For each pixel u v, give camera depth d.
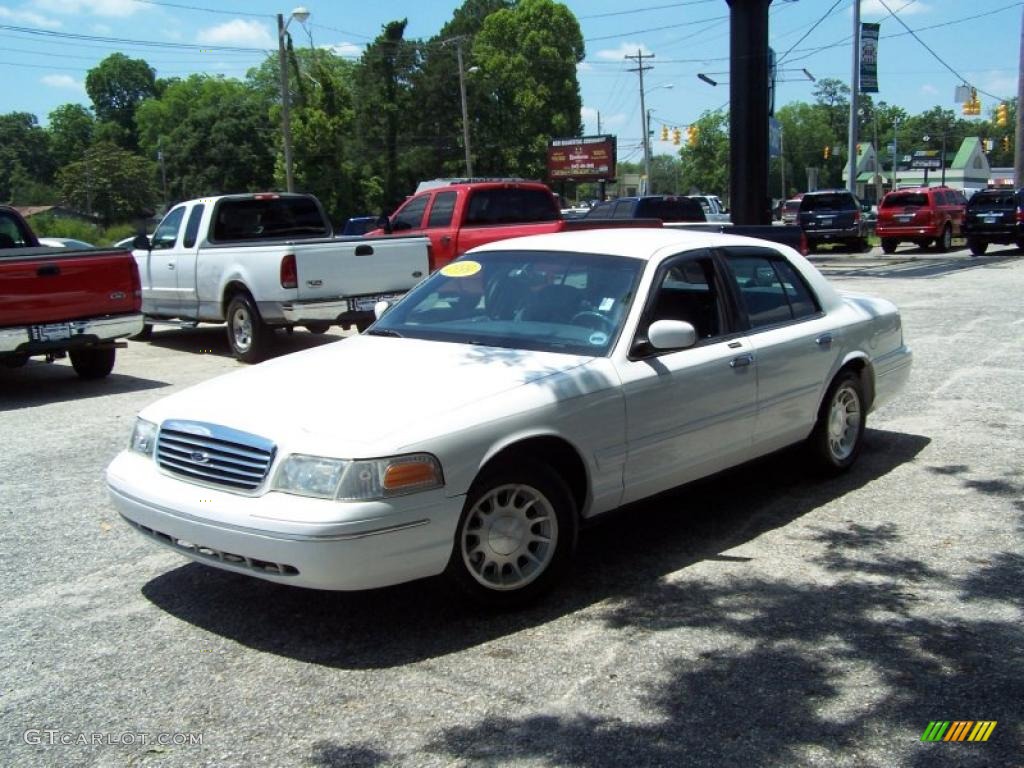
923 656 3.90
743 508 5.82
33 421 8.60
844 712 3.48
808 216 30.62
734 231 12.38
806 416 5.89
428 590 4.62
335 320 11.25
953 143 118.00
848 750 3.25
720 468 5.38
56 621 4.36
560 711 3.52
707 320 5.35
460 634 4.16
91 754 3.30
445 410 4.10
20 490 6.40
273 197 12.94
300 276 10.92
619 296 4.98
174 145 84.12
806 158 108.00
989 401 8.46
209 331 15.41
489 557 4.24
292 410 4.17
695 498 6.03
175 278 12.79
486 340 5.02
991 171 105.00
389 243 11.68
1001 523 5.45
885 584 4.63
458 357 4.74
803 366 5.77
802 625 4.19
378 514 3.79
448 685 3.72
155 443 4.39
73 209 80.75
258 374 4.77
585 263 5.28
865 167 82.19
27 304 9.49
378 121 68.94
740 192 19.77
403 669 3.86
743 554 5.06
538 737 3.35
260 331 11.55
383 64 68.56
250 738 3.38
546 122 72.38
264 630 4.24
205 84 110.62
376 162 68.12
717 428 5.19
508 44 73.31
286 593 4.63
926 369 9.94
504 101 71.06
